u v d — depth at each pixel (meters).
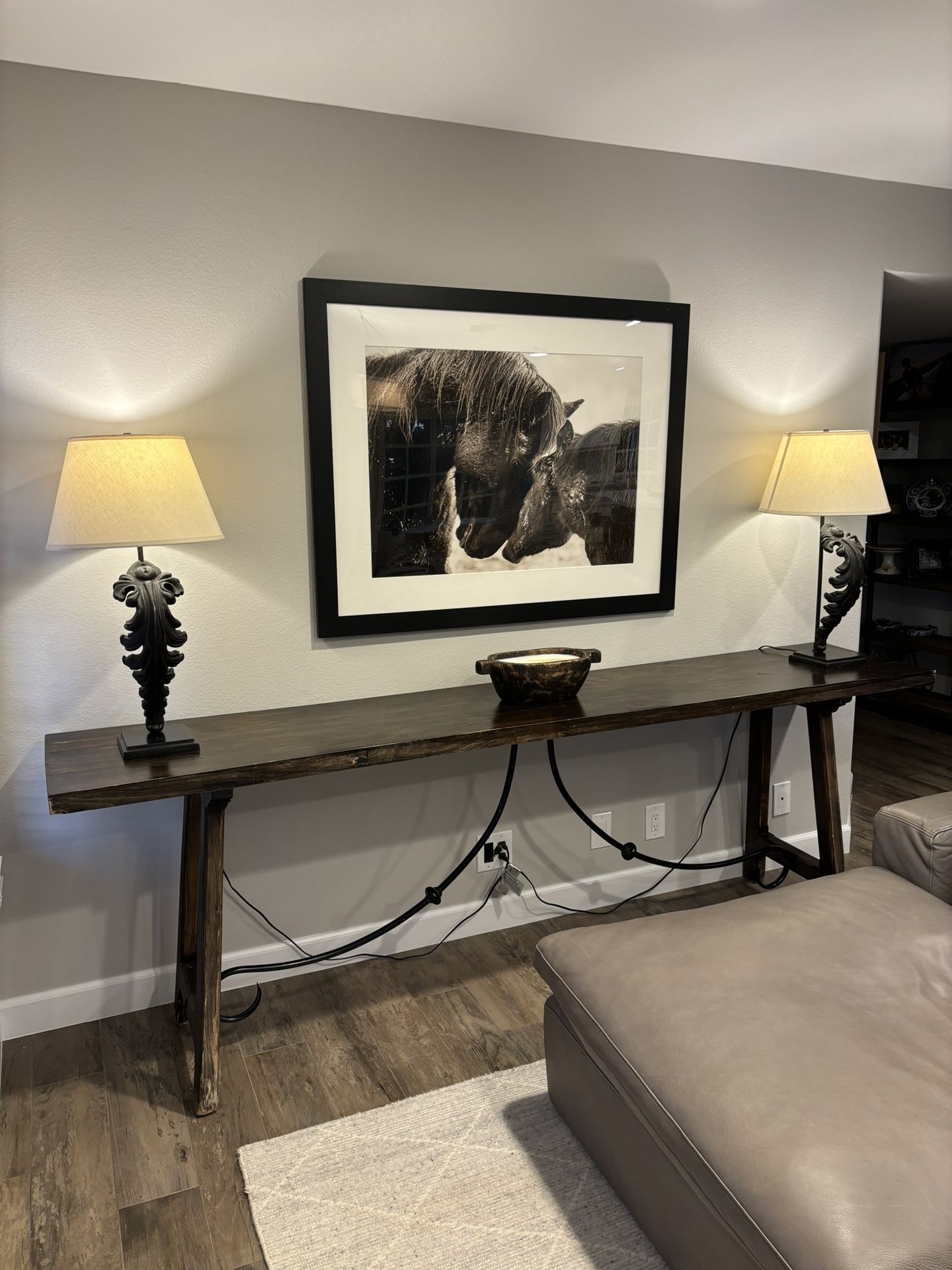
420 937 2.78
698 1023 1.64
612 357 2.71
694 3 1.81
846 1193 1.27
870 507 2.70
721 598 3.05
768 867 3.30
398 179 2.41
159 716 2.07
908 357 5.05
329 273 2.37
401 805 2.69
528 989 2.55
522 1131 2.00
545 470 2.68
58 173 2.09
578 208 2.63
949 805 2.24
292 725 2.30
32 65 2.04
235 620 2.41
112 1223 1.77
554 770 2.60
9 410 2.12
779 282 2.95
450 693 2.62
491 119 2.43
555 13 1.85
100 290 2.16
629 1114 1.69
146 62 2.04
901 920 1.96
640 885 3.09
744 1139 1.40
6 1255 1.70
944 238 3.21
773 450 3.04
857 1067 1.51
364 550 2.50
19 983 2.34
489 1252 1.69
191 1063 2.24
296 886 2.61
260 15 1.84
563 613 2.78
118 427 2.22
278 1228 1.75
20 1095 2.13
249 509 2.38
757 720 3.10
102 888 2.38
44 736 2.25
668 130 2.54
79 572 2.23
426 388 2.50
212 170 2.22
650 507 2.85
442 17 1.86
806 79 2.19
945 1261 1.20
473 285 2.54
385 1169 1.90
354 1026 2.39
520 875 2.88
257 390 2.35
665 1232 1.61
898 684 2.73
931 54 2.06
